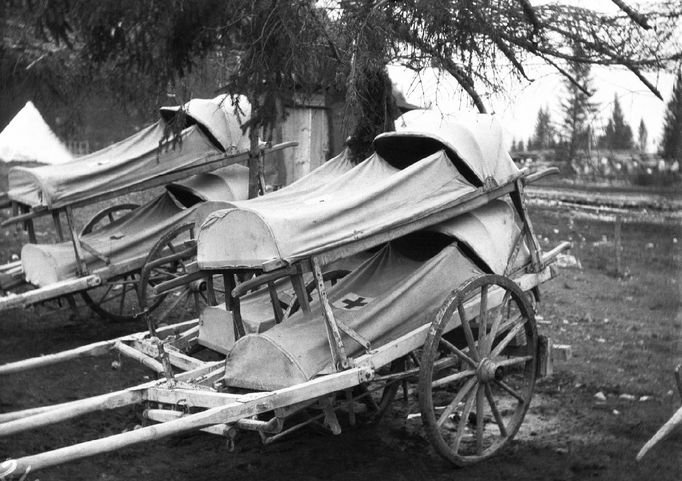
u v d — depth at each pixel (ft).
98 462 21.18
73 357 23.61
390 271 22.50
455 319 21.39
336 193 22.29
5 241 46.73
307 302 20.36
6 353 30.19
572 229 55.31
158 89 26.25
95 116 46.85
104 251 32.35
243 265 19.45
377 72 26.94
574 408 25.76
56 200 31.40
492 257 22.47
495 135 23.43
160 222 33.86
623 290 41.96
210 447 22.67
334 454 22.07
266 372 19.58
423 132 22.62
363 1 24.22
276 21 23.62
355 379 19.20
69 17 23.75
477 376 21.24
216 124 34.32
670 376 23.11
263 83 24.48
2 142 54.39
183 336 24.72
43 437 22.65
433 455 22.12
